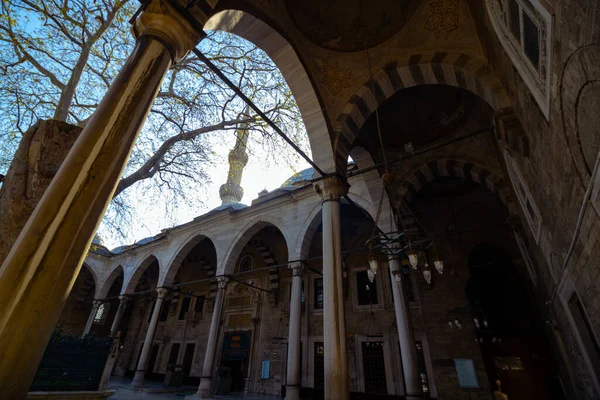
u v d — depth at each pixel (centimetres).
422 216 1314
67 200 234
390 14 650
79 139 261
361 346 1353
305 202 1448
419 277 1213
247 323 1784
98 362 612
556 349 830
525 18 307
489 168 940
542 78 305
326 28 680
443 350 1083
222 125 852
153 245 2097
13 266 209
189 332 2042
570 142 281
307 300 1591
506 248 1150
